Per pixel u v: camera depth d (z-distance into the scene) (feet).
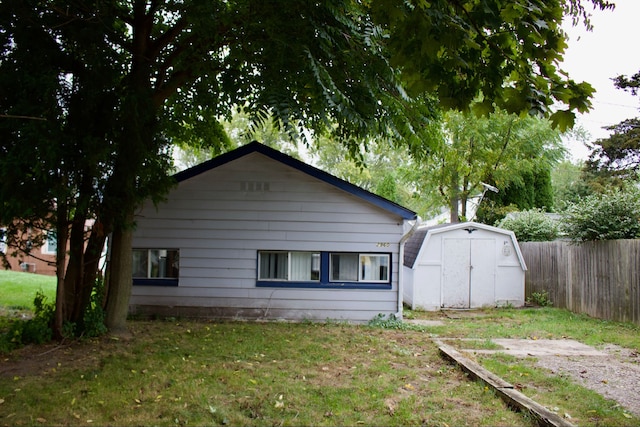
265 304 33.58
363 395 17.26
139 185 24.84
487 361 22.89
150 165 24.23
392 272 33.88
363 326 32.30
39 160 19.54
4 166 18.94
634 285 34.09
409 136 26.78
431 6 10.49
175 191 33.73
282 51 23.07
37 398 16.07
